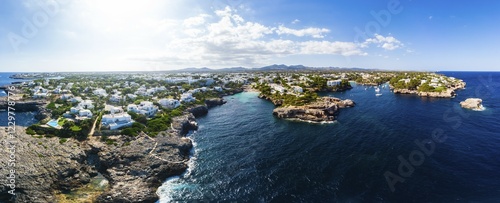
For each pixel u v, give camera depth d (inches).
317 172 2127.2
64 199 1755.7
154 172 2086.6
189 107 4589.1
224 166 2300.7
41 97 5088.6
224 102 5930.1
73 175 2009.1
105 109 3873.0
